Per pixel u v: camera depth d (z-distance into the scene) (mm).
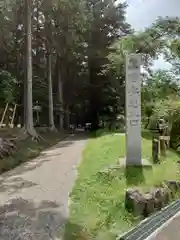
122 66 20094
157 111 14438
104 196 6016
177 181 6047
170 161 8508
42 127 23484
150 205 5012
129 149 8062
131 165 7887
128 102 8180
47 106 26500
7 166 9719
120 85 24141
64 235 4445
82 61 30188
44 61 26469
